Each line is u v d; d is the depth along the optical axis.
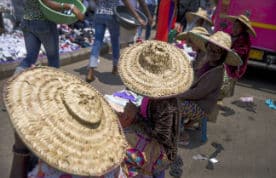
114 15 5.77
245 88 7.52
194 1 9.55
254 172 4.26
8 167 3.49
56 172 1.63
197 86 4.05
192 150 4.50
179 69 2.37
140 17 5.68
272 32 7.53
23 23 4.32
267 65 7.75
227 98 6.64
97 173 1.53
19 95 1.52
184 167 4.09
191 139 4.75
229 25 7.72
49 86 1.61
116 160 1.63
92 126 1.60
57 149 1.47
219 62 4.11
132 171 2.34
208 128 5.23
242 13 7.64
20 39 6.58
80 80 1.82
